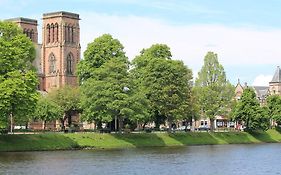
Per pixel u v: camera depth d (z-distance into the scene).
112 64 145.38
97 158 104.12
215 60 181.38
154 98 155.62
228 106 181.50
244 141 179.25
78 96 178.00
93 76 151.88
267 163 99.44
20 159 100.25
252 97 192.38
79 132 145.62
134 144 142.50
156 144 148.00
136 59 168.50
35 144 123.81
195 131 175.75
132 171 84.25
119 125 149.38
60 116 171.38
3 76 117.94
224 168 90.56
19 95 114.88
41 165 90.31
